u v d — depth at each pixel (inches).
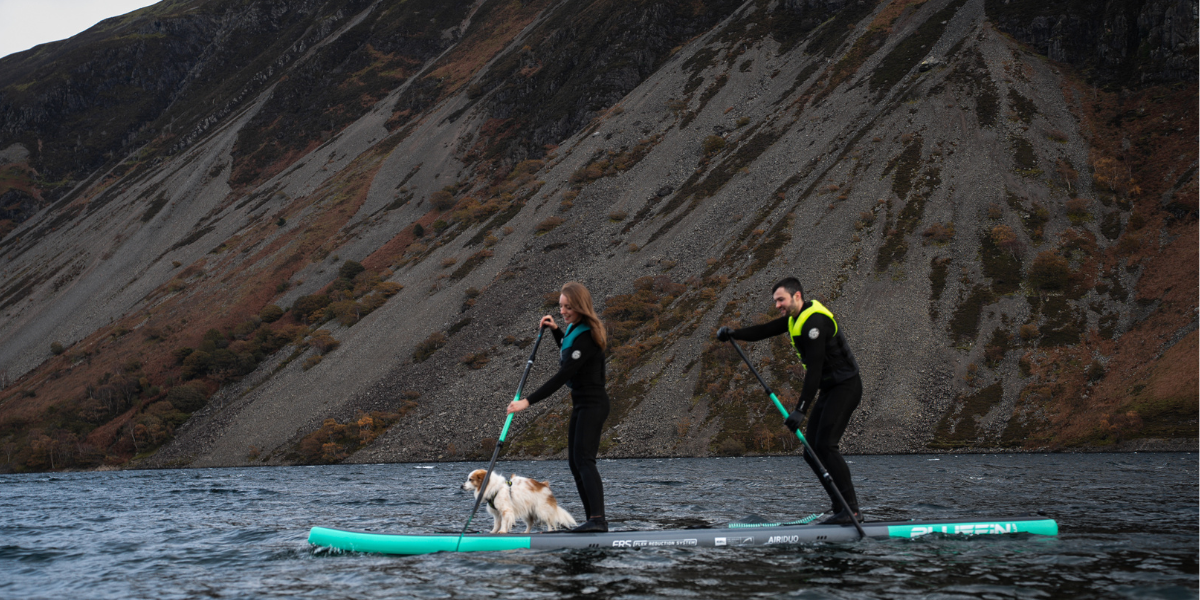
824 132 4013.3
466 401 2822.3
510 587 204.2
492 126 5629.9
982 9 4530.0
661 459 2030.0
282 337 3801.7
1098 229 2908.5
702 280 3211.1
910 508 430.9
